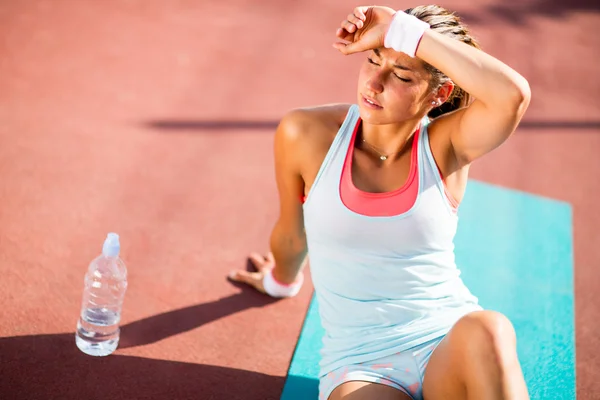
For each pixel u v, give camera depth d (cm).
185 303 344
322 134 266
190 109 518
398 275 260
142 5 665
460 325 239
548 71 713
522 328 361
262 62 611
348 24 246
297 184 284
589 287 411
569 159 557
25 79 506
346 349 263
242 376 310
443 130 257
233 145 486
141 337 319
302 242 321
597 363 353
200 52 604
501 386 226
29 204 388
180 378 303
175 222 399
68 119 473
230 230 403
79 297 334
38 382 286
